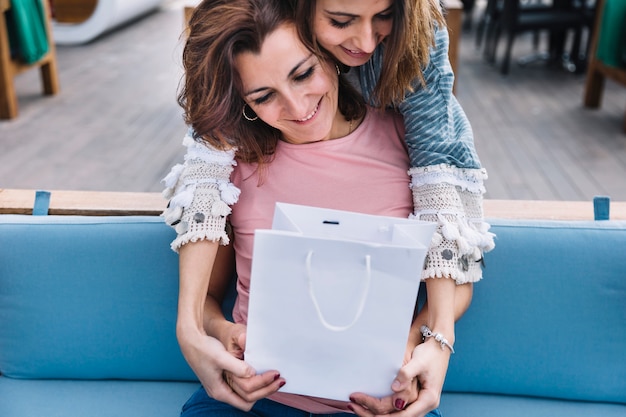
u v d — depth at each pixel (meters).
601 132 4.20
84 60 5.72
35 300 1.47
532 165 3.71
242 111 1.17
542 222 1.48
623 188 3.44
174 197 1.23
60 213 1.61
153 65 5.56
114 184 3.42
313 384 1.07
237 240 1.29
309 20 1.04
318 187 1.25
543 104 4.72
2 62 4.18
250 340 1.04
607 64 4.23
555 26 5.30
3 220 1.50
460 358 1.46
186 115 1.16
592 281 1.43
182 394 1.48
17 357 1.49
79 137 4.03
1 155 3.76
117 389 1.49
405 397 1.05
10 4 4.20
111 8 6.11
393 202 1.25
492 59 5.73
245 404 1.11
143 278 1.47
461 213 1.21
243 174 1.27
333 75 1.16
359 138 1.27
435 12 1.17
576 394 1.45
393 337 1.00
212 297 1.32
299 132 1.18
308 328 1.01
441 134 1.22
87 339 1.48
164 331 1.48
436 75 1.22
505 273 1.44
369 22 1.05
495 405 1.45
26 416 1.39
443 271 1.15
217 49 1.07
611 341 1.43
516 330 1.45
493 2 5.61
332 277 0.97
